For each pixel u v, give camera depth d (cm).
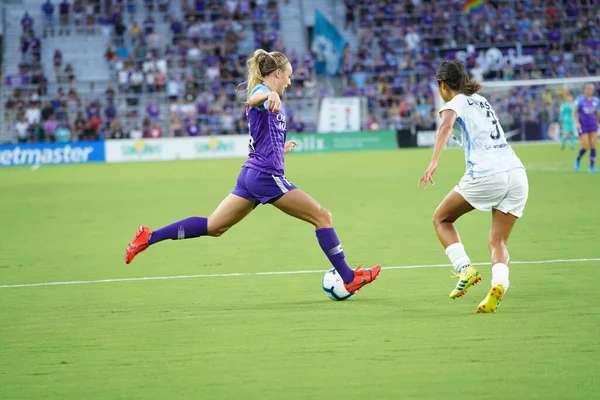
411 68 14262
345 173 8456
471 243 3769
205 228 2536
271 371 1847
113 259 3656
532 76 14250
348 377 1788
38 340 2198
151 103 13225
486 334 2120
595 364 1834
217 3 15012
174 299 2720
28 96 13375
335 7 15425
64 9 14650
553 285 2762
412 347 2014
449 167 8894
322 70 14412
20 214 5669
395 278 2989
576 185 6462
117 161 12325
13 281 3164
